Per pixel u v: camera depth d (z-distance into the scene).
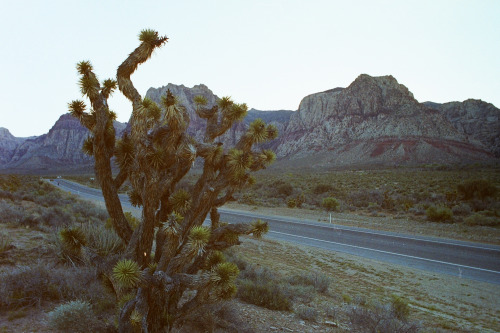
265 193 38.31
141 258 4.11
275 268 11.11
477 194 26.81
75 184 59.84
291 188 37.38
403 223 20.17
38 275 5.34
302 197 31.88
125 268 3.42
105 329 4.28
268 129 5.06
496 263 11.81
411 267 11.50
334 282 10.04
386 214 24.41
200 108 5.03
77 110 4.15
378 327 5.54
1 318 4.52
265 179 61.34
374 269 11.34
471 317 7.52
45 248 7.53
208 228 4.35
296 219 22.22
